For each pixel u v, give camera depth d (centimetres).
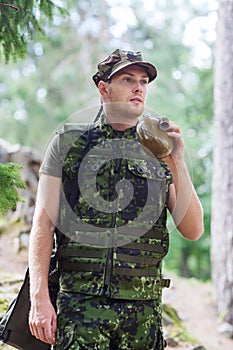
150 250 369
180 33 3005
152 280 370
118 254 360
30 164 1033
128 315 358
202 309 1073
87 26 2769
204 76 2716
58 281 380
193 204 381
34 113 2633
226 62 1102
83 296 357
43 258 367
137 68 376
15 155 1035
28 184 1019
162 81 2808
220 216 1098
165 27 3038
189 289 1169
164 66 2875
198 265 2766
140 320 362
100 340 351
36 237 369
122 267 359
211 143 2591
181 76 2883
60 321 358
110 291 355
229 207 1076
